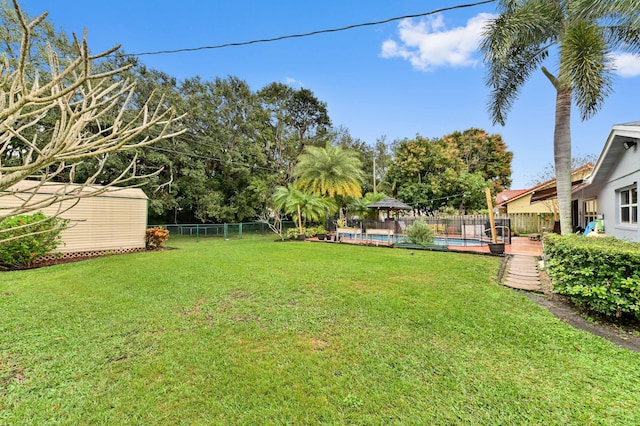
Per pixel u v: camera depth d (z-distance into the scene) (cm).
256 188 1995
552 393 239
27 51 108
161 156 1608
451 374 267
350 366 281
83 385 255
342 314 411
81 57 121
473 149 2606
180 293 510
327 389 248
